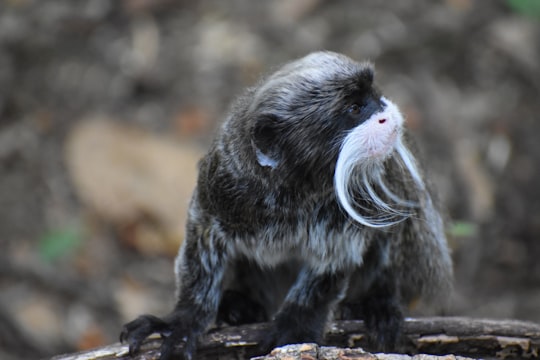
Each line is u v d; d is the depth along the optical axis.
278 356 5.93
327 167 6.69
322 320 7.04
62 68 13.29
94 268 11.65
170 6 13.95
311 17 13.70
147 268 11.72
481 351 6.93
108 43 13.55
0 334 11.03
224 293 7.74
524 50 13.55
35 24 13.65
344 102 6.62
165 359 6.78
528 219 12.20
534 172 12.61
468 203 12.14
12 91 13.05
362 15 13.69
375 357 5.90
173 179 12.02
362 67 6.69
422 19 13.72
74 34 13.64
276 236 6.98
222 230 6.98
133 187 12.02
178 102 12.89
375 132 6.56
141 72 13.14
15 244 11.81
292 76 6.73
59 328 11.16
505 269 11.95
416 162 7.66
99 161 12.23
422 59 13.38
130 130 12.52
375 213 7.04
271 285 8.02
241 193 6.73
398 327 7.11
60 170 12.38
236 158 6.71
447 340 6.96
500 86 13.32
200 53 13.31
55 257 11.66
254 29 13.55
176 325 6.98
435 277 8.33
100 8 13.86
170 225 11.79
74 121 12.77
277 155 6.69
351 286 7.66
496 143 12.76
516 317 11.40
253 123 6.62
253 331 7.01
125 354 6.75
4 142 12.66
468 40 13.61
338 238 7.01
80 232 11.85
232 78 13.04
